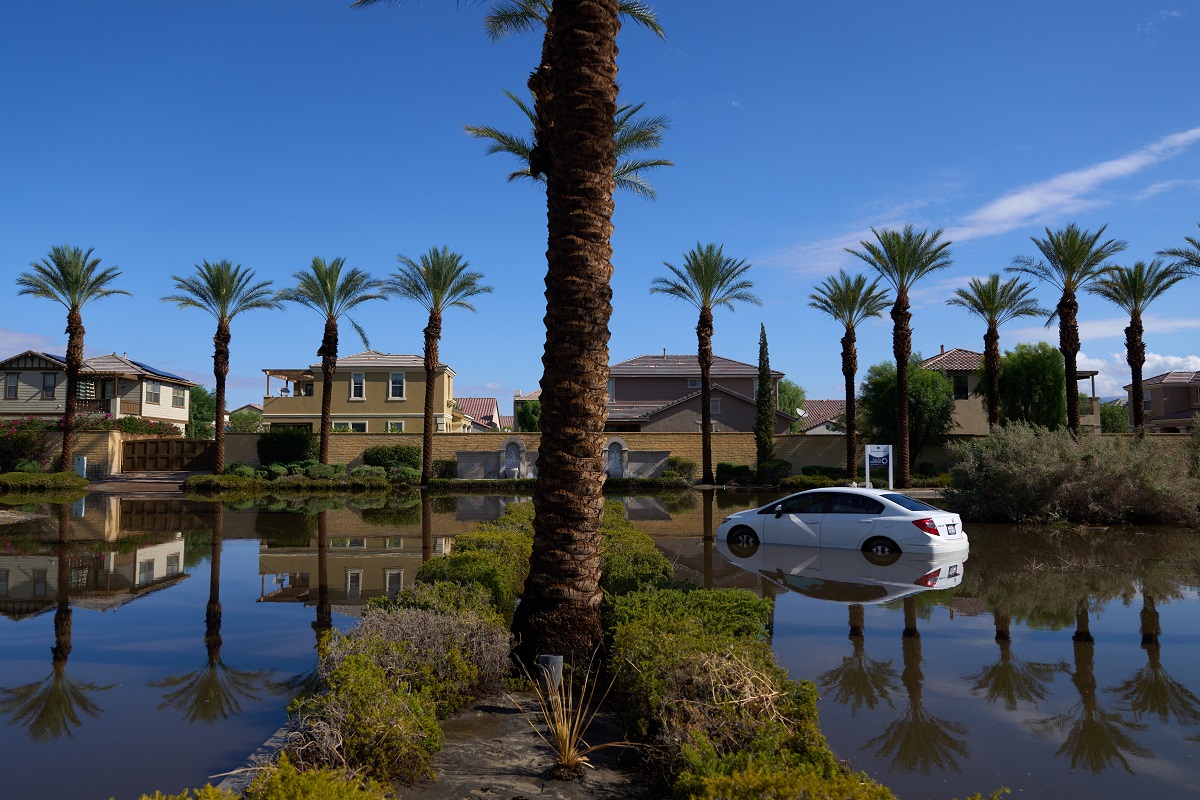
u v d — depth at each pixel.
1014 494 20.97
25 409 51.12
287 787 3.32
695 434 44.44
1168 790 4.64
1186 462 21.42
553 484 6.90
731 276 38.81
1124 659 7.44
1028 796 4.58
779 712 4.59
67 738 5.59
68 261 39.44
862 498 14.95
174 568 13.21
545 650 6.67
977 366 47.28
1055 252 33.31
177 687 6.77
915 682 6.75
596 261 7.08
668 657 5.09
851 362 39.06
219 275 39.03
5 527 19.75
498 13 13.62
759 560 13.70
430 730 4.76
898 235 34.25
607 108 7.20
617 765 4.79
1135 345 36.41
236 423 75.94
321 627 9.02
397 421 51.94
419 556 14.70
